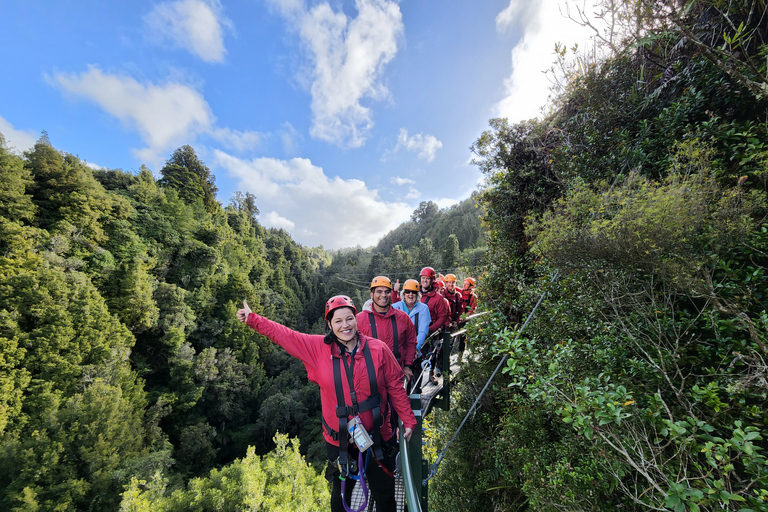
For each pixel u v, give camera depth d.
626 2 2.18
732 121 2.54
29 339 21.16
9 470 16.33
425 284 5.06
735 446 1.11
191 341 37.97
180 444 28.44
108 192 43.97
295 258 113.31
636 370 2.12
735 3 2.32
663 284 2.12
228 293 45.44
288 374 42.28
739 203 1.87
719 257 1.91
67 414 18.92
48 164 34.50
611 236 1.90
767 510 1.04
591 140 3.54
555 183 4.34
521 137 4.93
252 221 110.31
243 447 32.88
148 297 32.41
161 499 17.12
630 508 1.99
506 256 4.89
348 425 1.96
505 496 3.89
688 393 1.79
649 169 3.01
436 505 4.91
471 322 3.85
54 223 31.11
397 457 2.12
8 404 18.44
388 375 2.08
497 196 5.25
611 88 3.56
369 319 3.27
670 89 3.15
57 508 15.94
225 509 16.94
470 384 4.94
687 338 2.12
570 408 1.61
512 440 3.41
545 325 3.24
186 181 70.62
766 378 1.49
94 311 25.14
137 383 27.16
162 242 42.31
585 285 2.52
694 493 1.13
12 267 23.69
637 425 1.78
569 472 2.22
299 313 73.50
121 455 20.14
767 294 1.71
